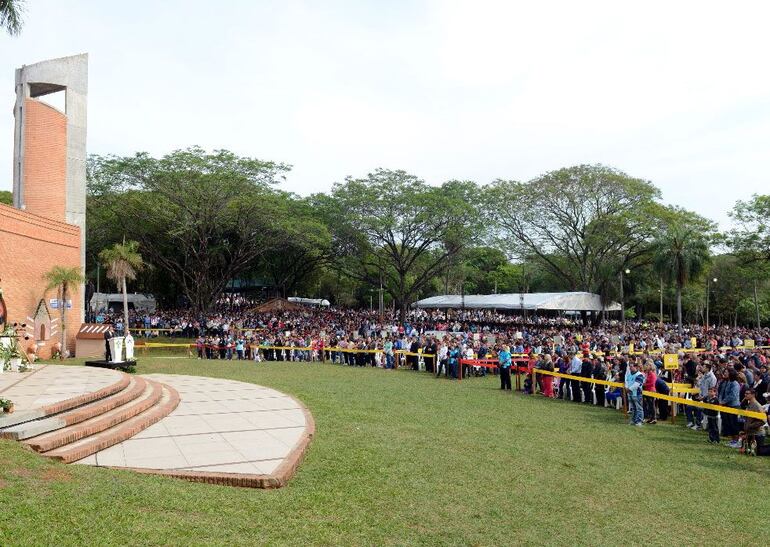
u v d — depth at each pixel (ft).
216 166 155.84
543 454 37.99
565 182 185.26
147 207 158.61
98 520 20.63
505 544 22.71
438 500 27.27
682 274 155.12
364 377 80.64
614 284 185.88
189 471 28.19
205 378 69.36
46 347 93.86
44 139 105.19
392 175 177.68
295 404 49.26
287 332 121.60
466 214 173.58
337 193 176.24
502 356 73.61
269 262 203.51
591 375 62.85
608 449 40.81
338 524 23.32
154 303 234.17
